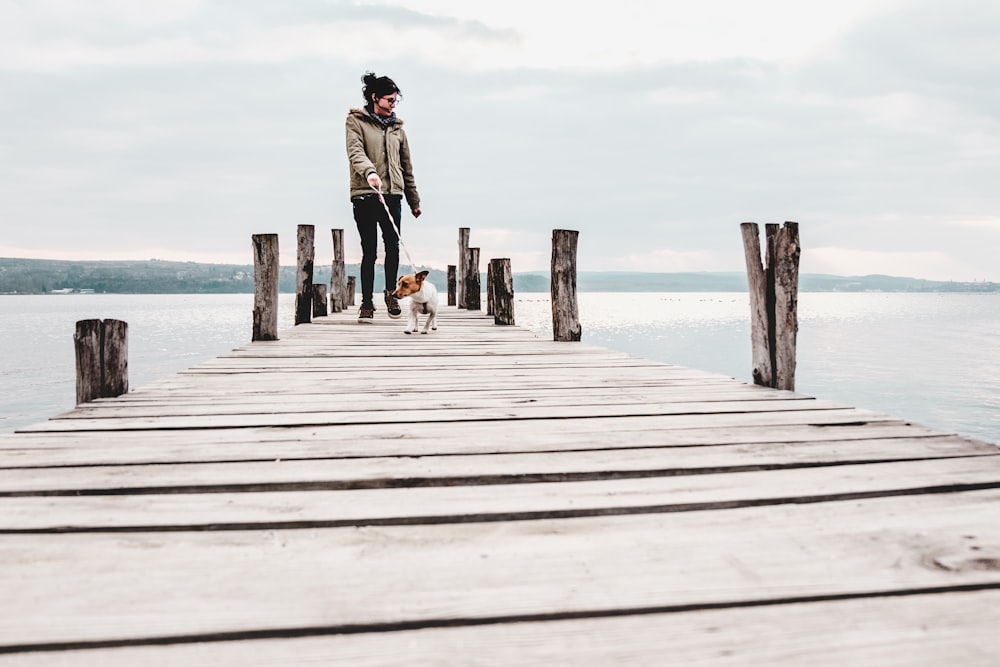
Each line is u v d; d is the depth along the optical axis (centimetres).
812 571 117
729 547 127
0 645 93
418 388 314
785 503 153
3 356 2619
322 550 126
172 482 163
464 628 99
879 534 133
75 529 134
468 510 146
